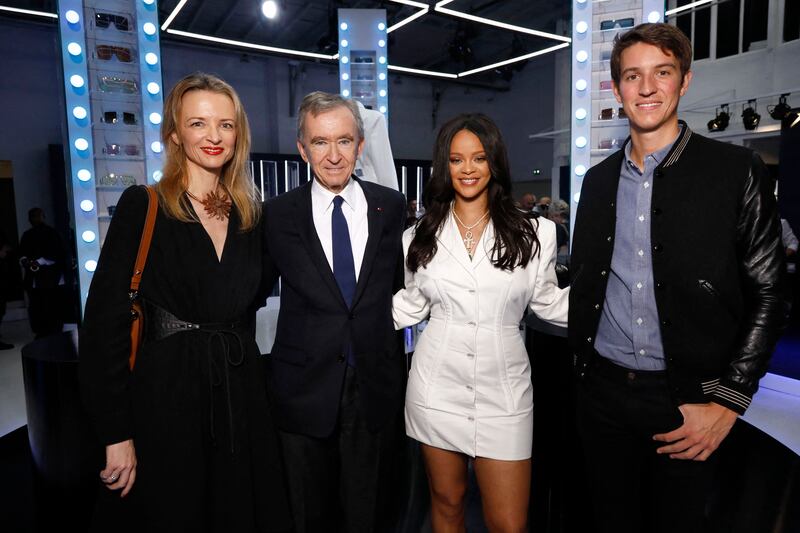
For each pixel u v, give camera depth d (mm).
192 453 1333
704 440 1261
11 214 8578
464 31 10625
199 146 1396
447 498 1670
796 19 7461
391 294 1670
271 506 1490
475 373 1592
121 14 3053
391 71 11102
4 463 2988
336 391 1562
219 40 8742
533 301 1689
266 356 2211
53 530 2264
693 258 1275
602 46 3480
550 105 13625
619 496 1473
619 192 1422
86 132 2959
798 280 4840
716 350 1281
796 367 4355
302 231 1584
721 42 8289
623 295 1389
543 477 2346
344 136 1556
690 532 1349
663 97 1291
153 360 1325
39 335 5988
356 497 1654
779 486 2586
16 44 8555
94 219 3016
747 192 1247
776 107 6785
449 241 1640
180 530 1311
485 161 1567
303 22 10328
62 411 2174
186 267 1360
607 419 1432
